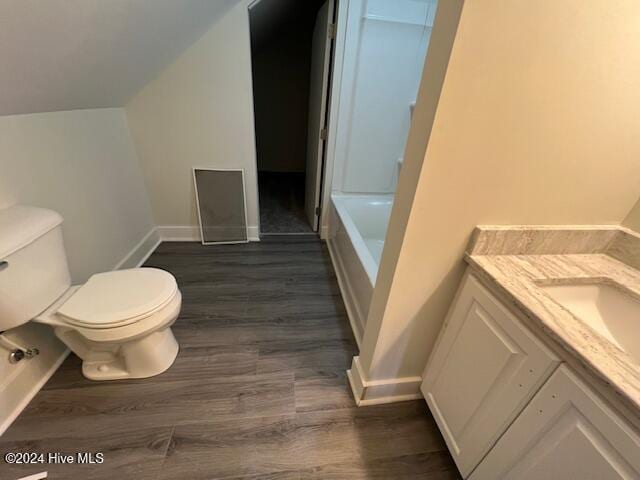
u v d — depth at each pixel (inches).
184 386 52.8
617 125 32.4
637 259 38.1
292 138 157.3
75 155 60.7
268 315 70.7
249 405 50.6
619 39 27.8
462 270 40.3
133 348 50.2
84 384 51.6
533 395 29.7
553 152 32.8
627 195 37.9
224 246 98.3
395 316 42.6
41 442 43.4
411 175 33.3
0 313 38.9
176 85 77.1
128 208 80.8
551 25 26.1
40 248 42.8
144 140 82.7
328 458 44.4
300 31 131.6
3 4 24.6
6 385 44.4
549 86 28.9
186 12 55.9
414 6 74.5
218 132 84.7
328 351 62.2
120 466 41.6
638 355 32.9
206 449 44.2
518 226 37.4
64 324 43.7
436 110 28.1
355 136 89.7
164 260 88.8
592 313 37.3
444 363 44.4
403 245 36.2
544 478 28.5
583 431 25.0
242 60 76.7
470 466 38.8
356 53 78.4
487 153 31.5
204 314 69.6
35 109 48.8
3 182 44.9
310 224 114.9
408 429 48.9
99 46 43.9
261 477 41.8
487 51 26.1
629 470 21.9
